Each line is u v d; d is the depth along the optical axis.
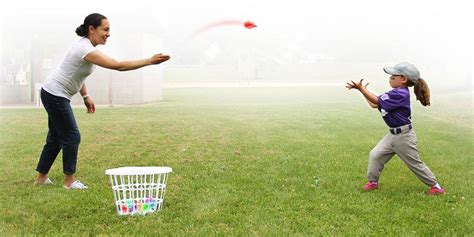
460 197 4.91
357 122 11.44
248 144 8.18
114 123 11.00
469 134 9.68
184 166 6.38
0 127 10.20
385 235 3.75
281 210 4.41
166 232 3.79
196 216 4.19
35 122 11.12
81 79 5.05
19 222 4.05
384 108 4.90
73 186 5.21
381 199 4.81
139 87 18.03
